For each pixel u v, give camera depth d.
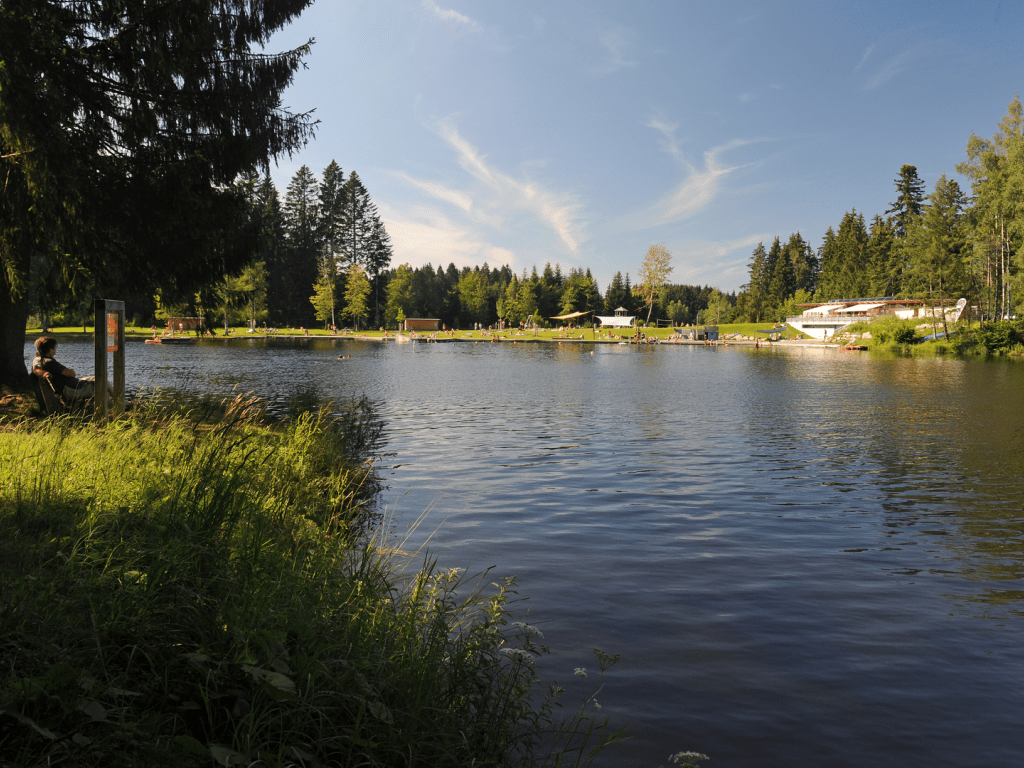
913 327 72.94
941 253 74.38
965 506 10.36
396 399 25.61
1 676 2.65
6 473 5.90
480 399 25.89
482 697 3.73
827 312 93.56
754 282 153.25
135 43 13.92
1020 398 26.61
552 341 100.81
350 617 4.08
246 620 3.42
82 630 3.05
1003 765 3.78
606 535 8.60
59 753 2.45
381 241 122.19
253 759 2.71
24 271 13.18
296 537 6.04
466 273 197.12
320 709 3.09
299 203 115.00
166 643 3.29
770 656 5.18
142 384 27.03
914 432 18.16
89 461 6.75
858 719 4.27
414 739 3.15
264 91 16.23
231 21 15.85
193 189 14.96
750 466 13.45
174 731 2.72
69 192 12.58
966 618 6.02
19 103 11.30
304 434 11.16
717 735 4.04
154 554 3.89
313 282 115.88
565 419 20.53
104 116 14.04
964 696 4.60
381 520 8.96
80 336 71.19
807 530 8.98
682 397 27.30
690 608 6.15
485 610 4.89
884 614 6.09
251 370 38.06
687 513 9.81
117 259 14.71
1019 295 62.81
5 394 13.53
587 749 3.79
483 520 9.20
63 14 13.30
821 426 19.28
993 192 69.56
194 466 6.20
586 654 5.11
